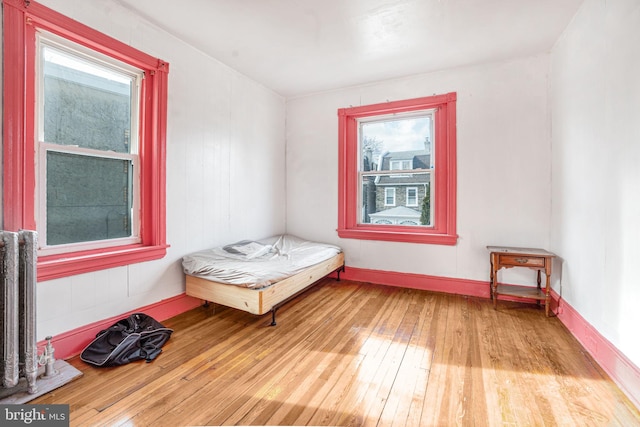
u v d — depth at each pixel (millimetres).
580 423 1349
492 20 2336
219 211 3059
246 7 2162
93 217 2125
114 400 1491
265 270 2422
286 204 4219
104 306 2088
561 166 2572
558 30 2484
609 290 1769
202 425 1337
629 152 1586
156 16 2270
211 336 2221
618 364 1630
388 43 2684
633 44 1550
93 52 2055
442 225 3357
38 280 1745
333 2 2107
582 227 2154
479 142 3115
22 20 1679
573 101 2320
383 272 3604
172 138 2543
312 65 3127
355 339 2189
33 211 1766
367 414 1410
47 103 1871
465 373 1747
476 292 3162
